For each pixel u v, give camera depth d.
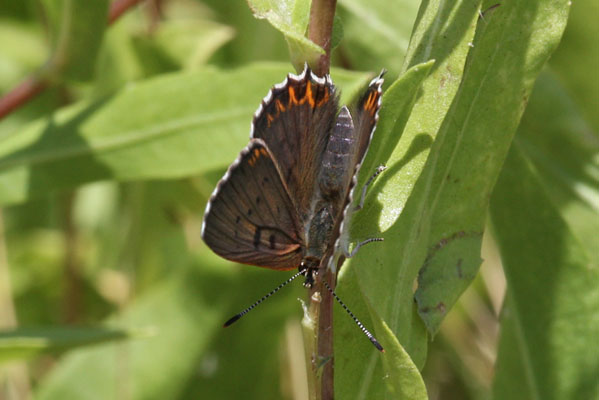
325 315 0.30
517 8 0.30
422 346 0.30
